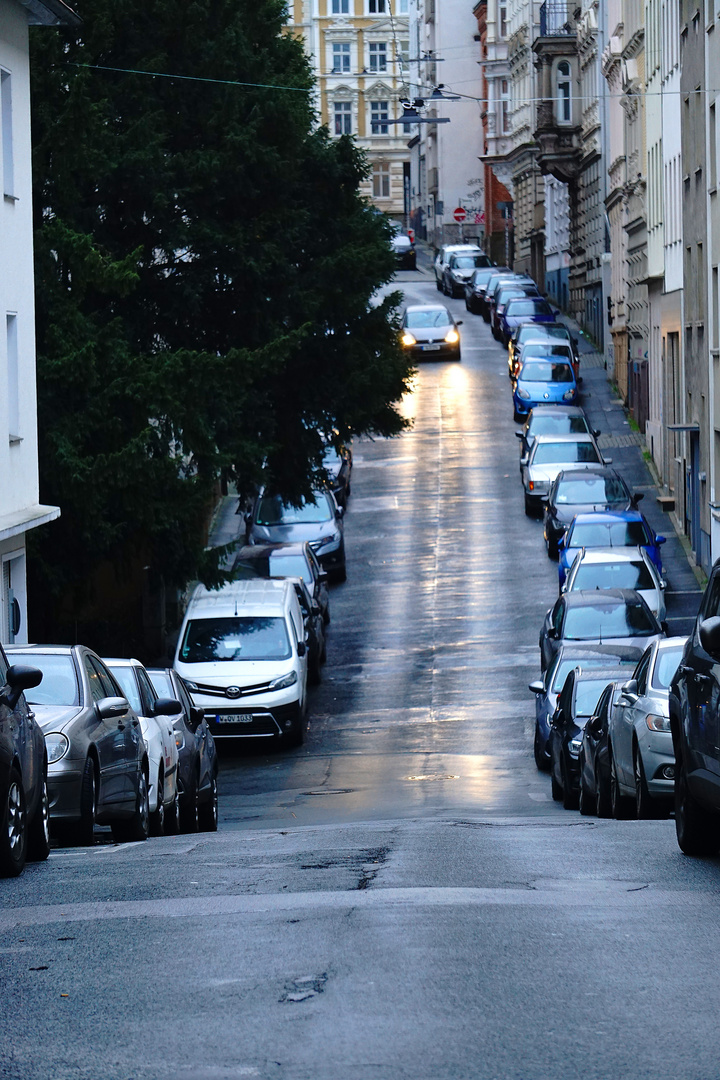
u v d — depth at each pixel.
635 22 173.25
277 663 81.94
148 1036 17.89
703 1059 16.70
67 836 40.56
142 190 95.75
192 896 28.67
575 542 107.88
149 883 30.81
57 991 20.42
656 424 155.12
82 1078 16.31
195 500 86.00
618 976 20.62
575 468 128.50
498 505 144.88
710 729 31.16
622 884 29.48
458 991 19.72
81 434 85.06
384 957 21.80
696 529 124.94
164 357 87.19
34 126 89.38
